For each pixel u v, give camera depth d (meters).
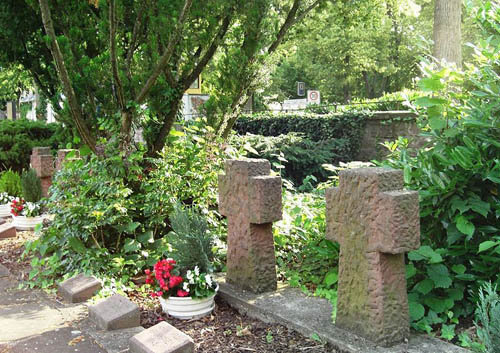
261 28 5.93
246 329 3.65
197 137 5.91
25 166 12.15
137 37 5.85
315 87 39.41
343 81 32.09
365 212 3.19
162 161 5.53
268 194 4.12
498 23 4.64
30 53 6.66
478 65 4.55
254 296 4.15
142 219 5.59
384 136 10.55
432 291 3.76
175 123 6.23
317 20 8.00
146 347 3.25
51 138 11.77
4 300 4.59
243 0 5.70
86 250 5.07
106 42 5.79
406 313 3.21
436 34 11.62
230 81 6.08
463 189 3.92
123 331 3.77
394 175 3.16
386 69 29.95
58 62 4.99
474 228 3.71
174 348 3.18
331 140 10.72
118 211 5.24
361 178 3.20
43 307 4.38
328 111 12.87
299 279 4.55
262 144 10.09
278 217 4.19
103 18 5.50
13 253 6.30
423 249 3.65
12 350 3.51
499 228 3.86
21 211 7.62
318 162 10.23
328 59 30.92
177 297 3.94
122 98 5.26
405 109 10.63
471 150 3.76
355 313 3.30
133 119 5.52
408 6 12.95
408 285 3.85
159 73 5.21
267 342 3.43
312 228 5.35
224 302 4.27
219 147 6.13
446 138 4.12
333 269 4.43
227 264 4.52
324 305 3.89
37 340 3.67
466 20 20.62
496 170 3.79
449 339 3.26
